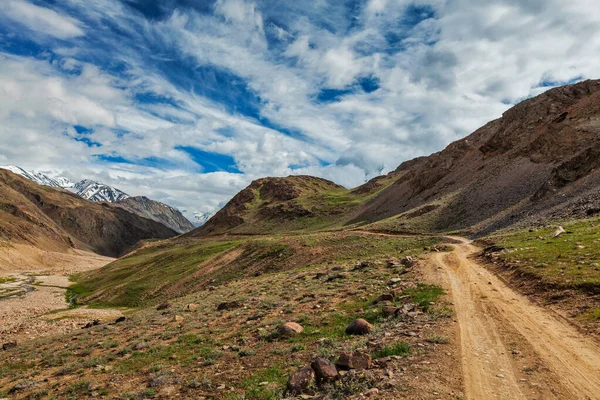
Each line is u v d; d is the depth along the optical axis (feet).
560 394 30.86
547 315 53.42
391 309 63.41
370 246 225.56
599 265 67.72
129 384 51.96
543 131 349.20
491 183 334.65
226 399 40.09
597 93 340.18
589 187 189.57
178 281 272.72
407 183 608.19
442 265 108.68
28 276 573.33
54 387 57.36
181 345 69.00
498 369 36.50
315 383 36.99
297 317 73.97
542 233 129.59
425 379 34.40
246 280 193.26
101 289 351.05
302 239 269.23
